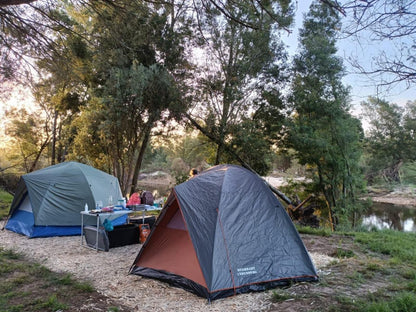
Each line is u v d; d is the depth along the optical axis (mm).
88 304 4047
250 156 15977
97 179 9281
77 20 7758
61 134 20406
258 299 4242
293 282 4789
